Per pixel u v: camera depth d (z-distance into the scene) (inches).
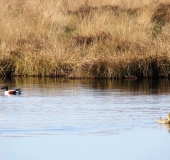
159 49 2674.7
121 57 2645.2
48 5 3233.3
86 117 1854.1
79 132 1688.0
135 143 1588.3
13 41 2864.2
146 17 3095.5
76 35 2901.1
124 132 1683.1
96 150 1535.4
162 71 2645.2
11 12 3262.8
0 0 3326.8
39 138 1636.3
